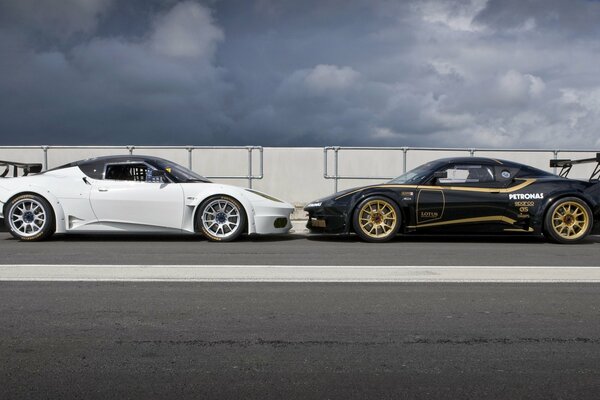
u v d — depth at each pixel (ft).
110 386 8.70
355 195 26.43
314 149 42.86
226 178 42.75
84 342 10.66
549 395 8.45
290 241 26.63
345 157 42.80
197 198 26.02
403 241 27.12
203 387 8.68
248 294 14.57
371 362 9.73
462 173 26.94
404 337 11.06
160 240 26.76
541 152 42.39
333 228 26.48
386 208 26.45
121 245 24.54
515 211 26.30
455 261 20.22
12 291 14.79
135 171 26.71
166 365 9.54
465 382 8.91
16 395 8.35
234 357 9.93
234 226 26.18
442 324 11.93
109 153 42.19
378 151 42.83
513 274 17.51
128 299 13.96
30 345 10.48
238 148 42.78
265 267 18.67
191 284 15.79
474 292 14.90
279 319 12.25
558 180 26.76
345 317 12.43
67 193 26.00
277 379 8.99
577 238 26.08
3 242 25.61
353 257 21.12
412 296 14.42
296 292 14.83
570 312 12.92
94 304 13.43
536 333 11.35
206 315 12.53
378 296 14.40
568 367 9.54
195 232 26.27
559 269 18.51
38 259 20.16
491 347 10.50
